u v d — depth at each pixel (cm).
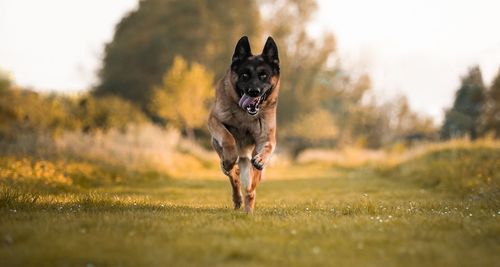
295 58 6919
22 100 2725
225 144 796
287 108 6694
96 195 889
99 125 3350
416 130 5872
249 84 795
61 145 1769
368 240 499
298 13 6650
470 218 659
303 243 488
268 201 1061
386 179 1941
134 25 5803
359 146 4759
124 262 411
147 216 647
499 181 1155
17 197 801
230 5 5800
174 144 2989
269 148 802
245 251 445
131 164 1909
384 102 5972
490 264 418
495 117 3606
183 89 4384
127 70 5491
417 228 571
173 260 418
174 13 5597
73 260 414
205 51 5459
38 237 491
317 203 959
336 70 7619
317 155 4569
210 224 590
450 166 1593
